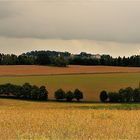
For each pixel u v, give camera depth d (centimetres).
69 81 16225
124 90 13588
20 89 13825
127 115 5259
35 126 4119
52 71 18688
